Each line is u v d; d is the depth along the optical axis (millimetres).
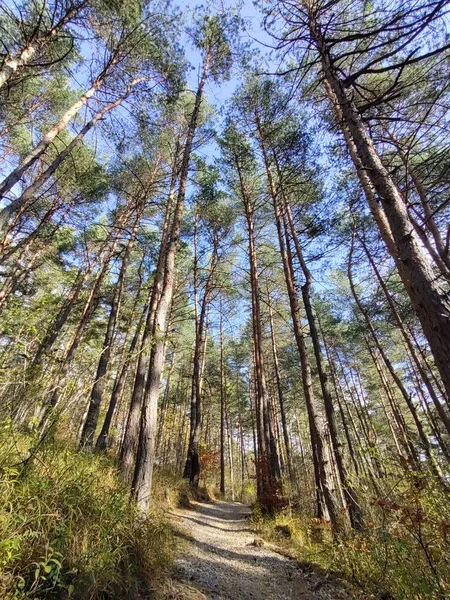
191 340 21688
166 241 10211
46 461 3367
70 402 3334
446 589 3025
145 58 9352
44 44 7328
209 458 18875
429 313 2637
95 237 14461
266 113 9352
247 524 8773
